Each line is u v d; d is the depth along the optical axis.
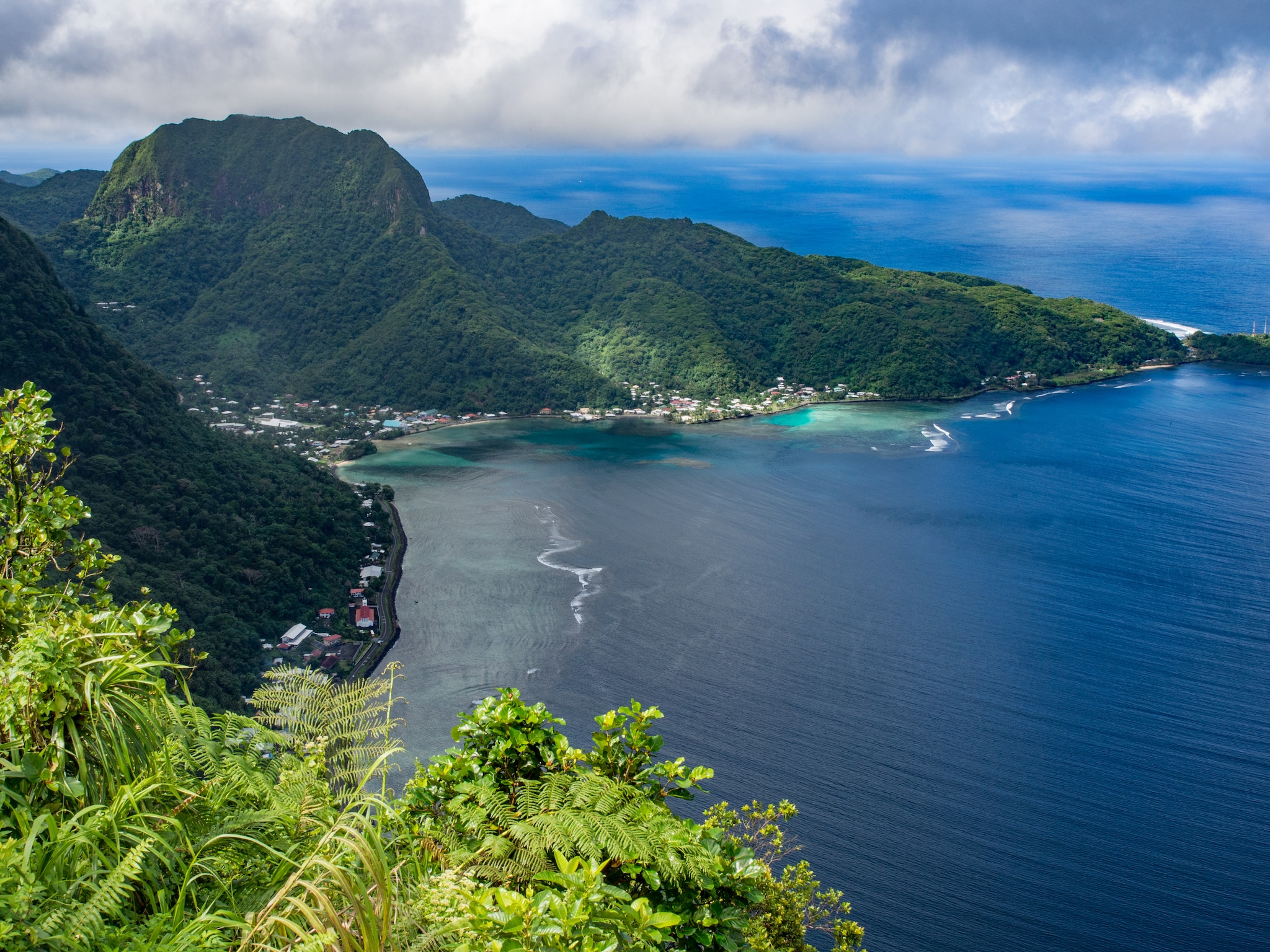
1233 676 76.38
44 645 7.94
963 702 70.81
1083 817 57.59
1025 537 107.56
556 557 99.38
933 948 46.34
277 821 8.59
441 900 7.31
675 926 9.22
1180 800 59.72
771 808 16.12
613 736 11.24
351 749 10.56
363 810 8.80
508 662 75.25
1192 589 93.50
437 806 10.35
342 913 7.03
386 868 6.97
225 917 6.90
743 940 10.23
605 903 7.73
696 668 74.88
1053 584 94.50
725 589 91.31
